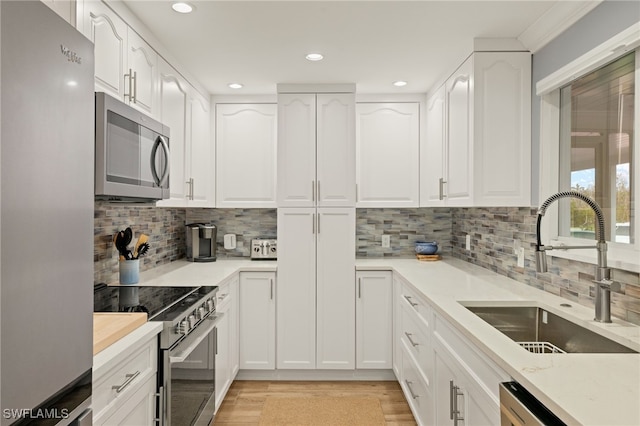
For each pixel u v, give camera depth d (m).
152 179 2.16
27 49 0.79
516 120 2.50
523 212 2.60
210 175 3.62
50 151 0.86
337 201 3.46
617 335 1.56
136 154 1.99
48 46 0.85
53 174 0.88
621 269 1.73
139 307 2.02
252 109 3.68
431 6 2.10
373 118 3.68
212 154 3.67
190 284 2.61
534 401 1.17
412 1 2.05
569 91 2.24
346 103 3.45
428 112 3.59
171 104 2.72
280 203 3.46
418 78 3.26
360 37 2.47
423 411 2.43
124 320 1.68
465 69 2.64
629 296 1.73
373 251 4.01
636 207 1.71
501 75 2.50
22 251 0.78
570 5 1.98
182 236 3.91
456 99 2.83
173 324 1.82
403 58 2.82
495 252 3.04
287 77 3.24
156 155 2.21
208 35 2.43
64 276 0.92
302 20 2.25
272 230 4.00
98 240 2.46
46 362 0.86
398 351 3.21
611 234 1.90
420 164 3.68
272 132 3.68
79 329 0.99
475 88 2.50
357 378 3.50
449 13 2.18
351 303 3.45
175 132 2.80
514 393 1.23
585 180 2.10
